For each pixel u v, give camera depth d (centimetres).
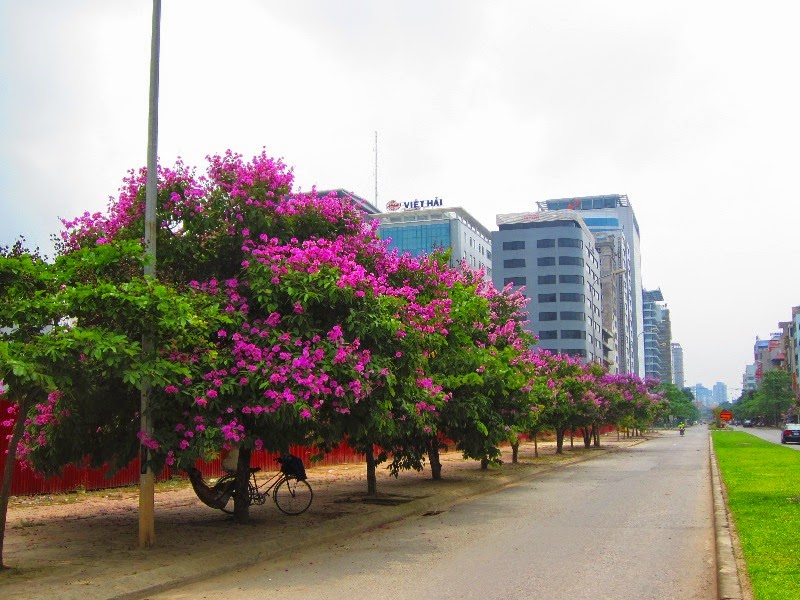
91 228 1127
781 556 869
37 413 1102
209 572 879
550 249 10344
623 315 14425
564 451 3819
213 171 1159
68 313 844
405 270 1533
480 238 11100
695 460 3144
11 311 796
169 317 860
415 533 1191
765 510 1288
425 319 1356
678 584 799
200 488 1197
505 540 1095
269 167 1174
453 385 1686
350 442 1414
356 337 1087
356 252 1322
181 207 1120
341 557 989
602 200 17050
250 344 998
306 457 2505
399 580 834
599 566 895
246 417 1041
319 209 1253
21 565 881
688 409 14500
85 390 878
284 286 1041
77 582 790
